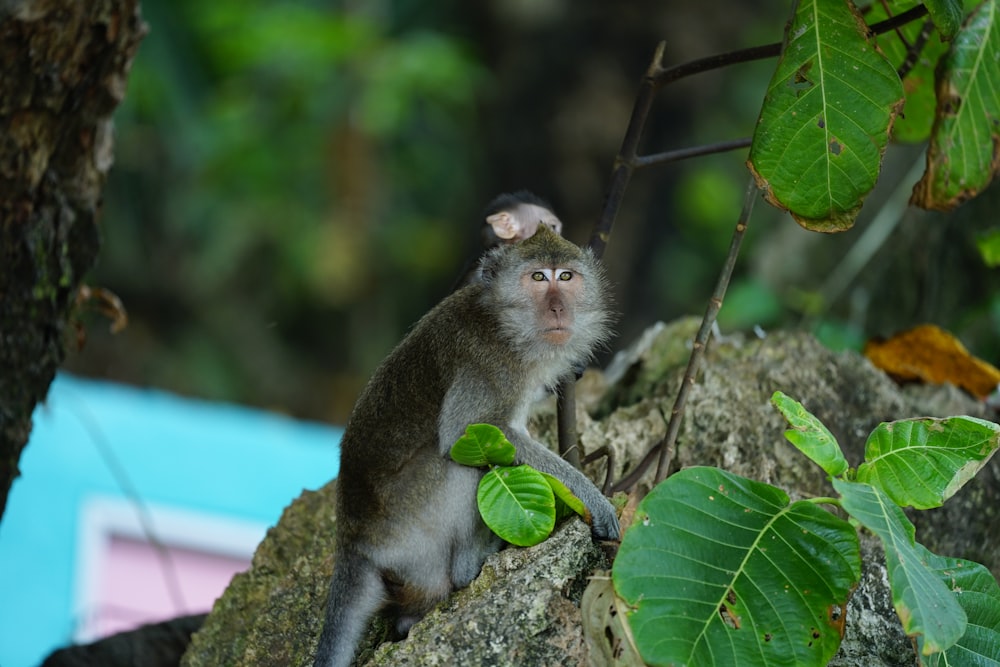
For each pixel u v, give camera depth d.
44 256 10.78
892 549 7.12
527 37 29.73
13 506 15.38
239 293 29.53
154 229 28.72
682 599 7.47
